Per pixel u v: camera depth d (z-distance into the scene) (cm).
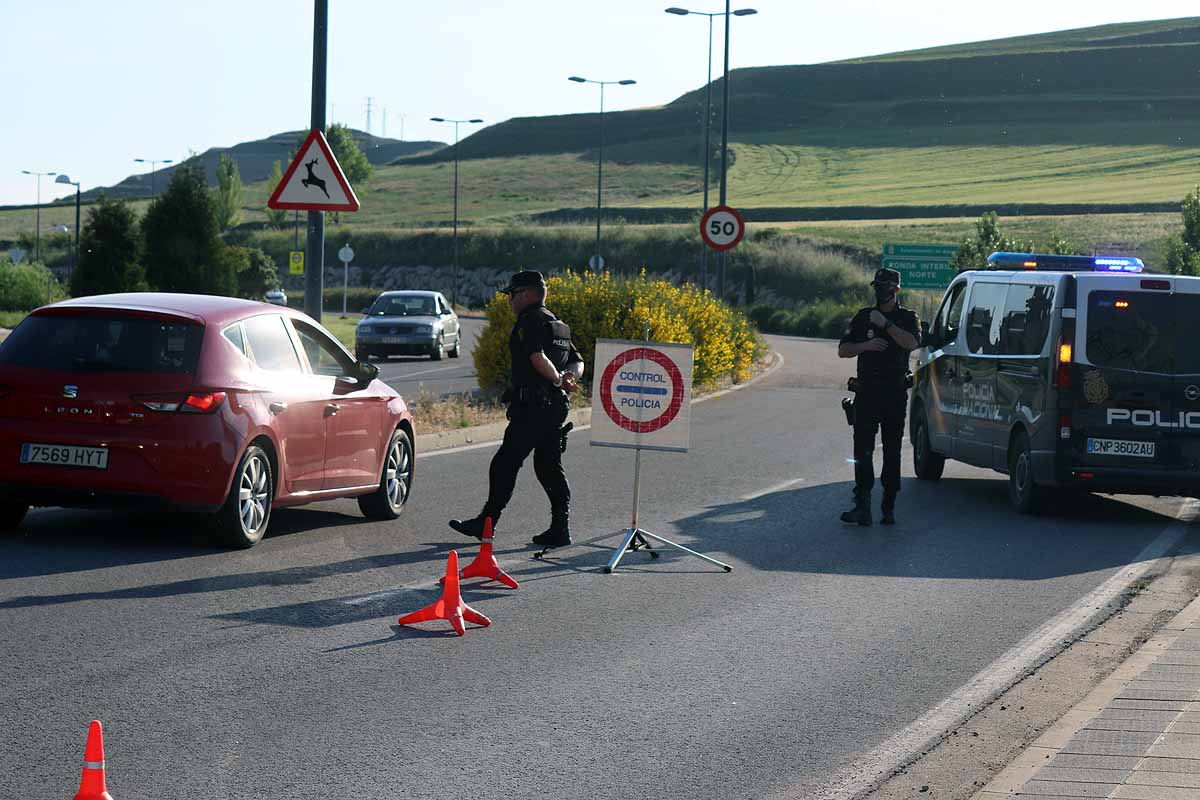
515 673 905
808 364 4791
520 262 13388
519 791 688
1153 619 1112
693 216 15500
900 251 6819
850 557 1365
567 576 1234
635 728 798
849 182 17362
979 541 1483
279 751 734
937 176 17062
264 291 10119
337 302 10950
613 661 944
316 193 1855
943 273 6788
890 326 1545
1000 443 1772
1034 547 1452
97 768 539
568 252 13175
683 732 794
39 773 682
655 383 1338
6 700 802
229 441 1247
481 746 755
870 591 1205
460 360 4825
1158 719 786
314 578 1170
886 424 1565
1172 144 18175
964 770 736
